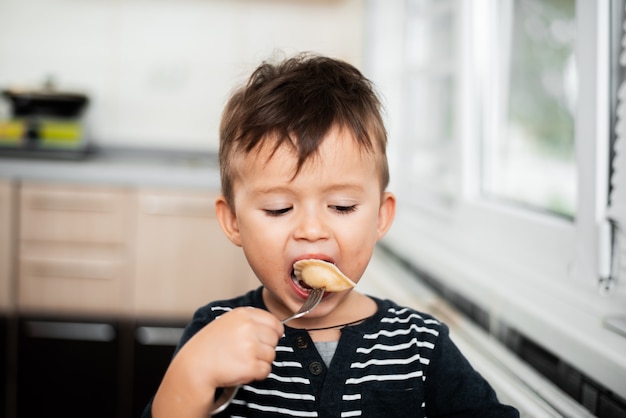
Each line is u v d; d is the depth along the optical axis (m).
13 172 2.76
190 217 2.83
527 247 1.36
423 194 2.26
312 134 0.77
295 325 0.87
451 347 0.87
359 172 0.79
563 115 1.43
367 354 0.85
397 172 2.44
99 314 2.84
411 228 2.06
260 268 0.80
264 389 0.83
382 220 0.90
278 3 3.48
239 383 0.70
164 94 3.48
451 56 2.09
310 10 3.49
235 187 0.82
